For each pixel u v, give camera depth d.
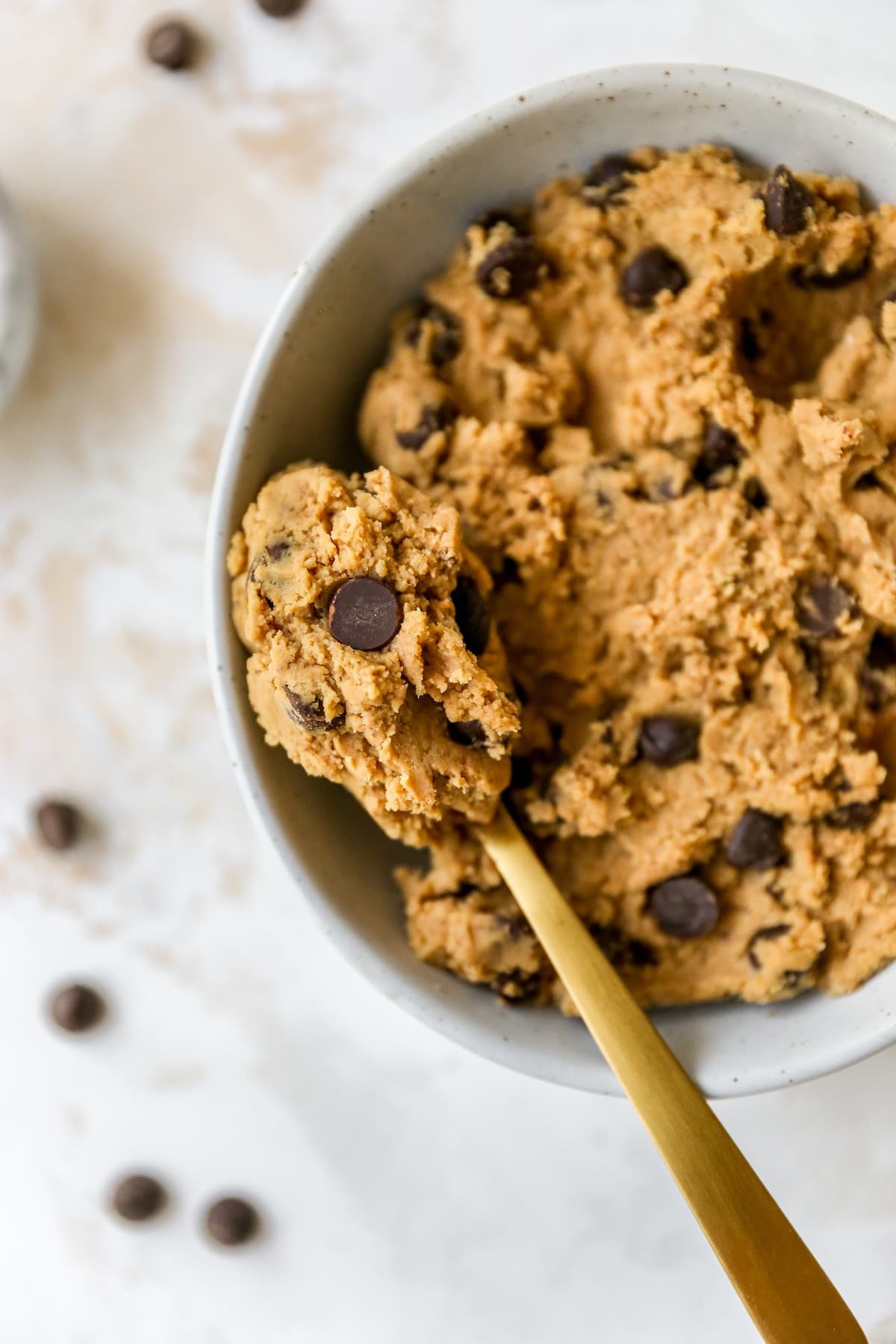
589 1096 0.49
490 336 0.44
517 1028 0.44
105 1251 0.50
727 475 0.43
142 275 0.49
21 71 0.49
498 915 0.44
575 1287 0.49
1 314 0.48
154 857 0.50
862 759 0.43
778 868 0.44
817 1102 0.48
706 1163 0.42
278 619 0.42
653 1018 0.44
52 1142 0.50
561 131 0.43
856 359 0.43
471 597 0.42
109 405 0.49
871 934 0.44
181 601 0.49
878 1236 0.48
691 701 0.43
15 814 0.50
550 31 0.48
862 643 0.43
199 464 0.49
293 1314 0.50
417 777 0.42
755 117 0.43
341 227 0.43
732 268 0.43
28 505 0.49
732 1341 0.49
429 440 0.43
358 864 0.44
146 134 0.49
